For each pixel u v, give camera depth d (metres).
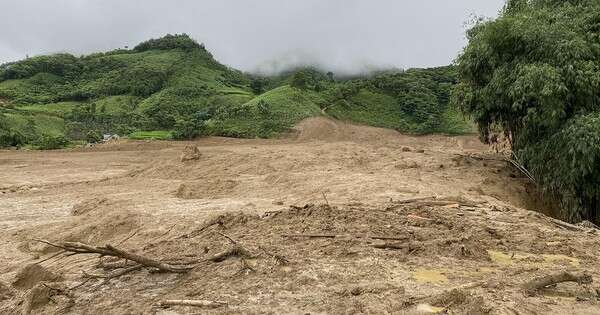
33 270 7.05
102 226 10.52
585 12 18.78
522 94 16.98
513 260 7.42
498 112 19.80
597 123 15.08
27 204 15.16
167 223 10.65
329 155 23.27
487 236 8.73
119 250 6.61
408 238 8.12
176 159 23.41
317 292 5.91
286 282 6.27
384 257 7.27
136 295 6.16
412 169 19.03
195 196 15.38
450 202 11.74
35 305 6.03
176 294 6.07
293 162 21.31
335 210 9.98
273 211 10.69
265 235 8.50
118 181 19.95
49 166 27.70
